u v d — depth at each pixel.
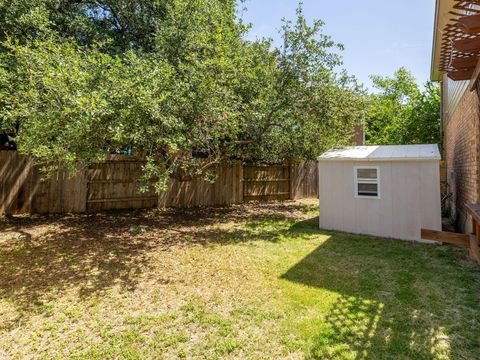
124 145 5.60
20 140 5.80
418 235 5.90
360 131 17.88
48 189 7.82
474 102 5.17
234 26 7.73
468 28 2.86
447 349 2.50
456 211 7.38
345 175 6.84
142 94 4.63
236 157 10.51
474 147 5.32
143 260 4.85
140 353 2.50
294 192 13.20
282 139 9.35
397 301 3.36
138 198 9.22
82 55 6.83
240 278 4.09
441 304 3.28
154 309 3.25
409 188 6.01
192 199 10.31
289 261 4.77
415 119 14.51
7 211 7.30
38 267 4.43
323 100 7.66
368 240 6.05
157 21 8.72
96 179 8.48
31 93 4.97
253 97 7.41
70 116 4.38
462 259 4.78
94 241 5.87
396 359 2.38
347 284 3.84
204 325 2.92
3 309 3.21
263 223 8.06
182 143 5.78
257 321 2.98
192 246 5.70
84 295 3.57
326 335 2.72
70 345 2.61
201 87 5.68
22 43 7.05
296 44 7.11
